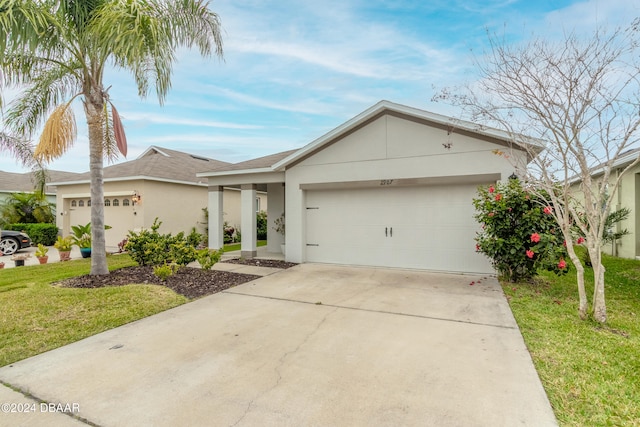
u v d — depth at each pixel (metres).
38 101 8.27
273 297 6.36
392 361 3.67
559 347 3.93
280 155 12.77
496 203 6.89
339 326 4.77
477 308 5.50
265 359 3.76
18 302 5.73
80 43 6.94
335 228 9.91
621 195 10.51
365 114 8.95
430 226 8.77
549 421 2.62
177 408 2.86
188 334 4.54
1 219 16.12
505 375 3.32
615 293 6.29
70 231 16.33
